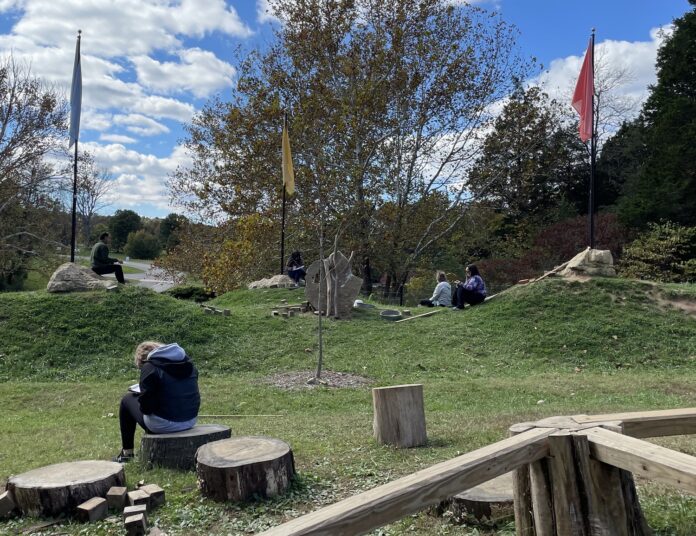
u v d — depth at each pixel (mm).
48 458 6457
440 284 18656
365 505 2512
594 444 2975
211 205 28453
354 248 26531
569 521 2939
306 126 20094
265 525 4258
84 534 4223
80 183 37688
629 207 30578
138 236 68812
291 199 24859
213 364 13320
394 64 25547
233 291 23344
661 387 10062
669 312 15234
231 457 4836
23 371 12555
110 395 10945
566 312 15555
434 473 2723
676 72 30812
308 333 15273
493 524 3982
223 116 27047
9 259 34969
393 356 13773
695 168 28875
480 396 10078
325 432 7379
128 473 5430
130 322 14602
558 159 30875
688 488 2504
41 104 32219
